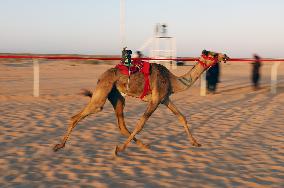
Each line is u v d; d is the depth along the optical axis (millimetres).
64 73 32375
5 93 16828
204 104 14422
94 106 7211
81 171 6504
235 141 8734
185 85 7820
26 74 29109
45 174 6324
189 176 6336
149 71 7270
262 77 30781
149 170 6605
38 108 12766
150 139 8805
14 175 6254
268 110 13094
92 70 37594
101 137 8906
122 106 7723
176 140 8750
